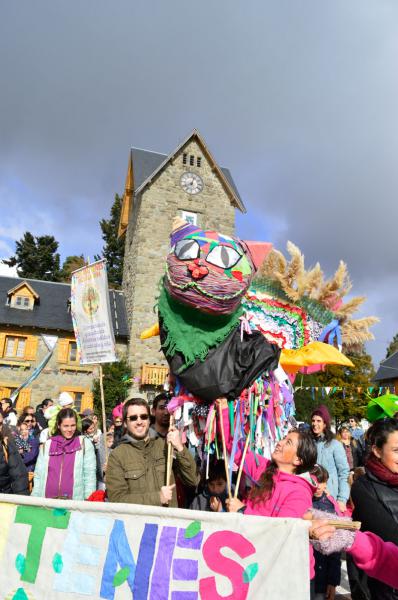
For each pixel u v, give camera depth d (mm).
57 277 40844
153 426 3750
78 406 20453
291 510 2459
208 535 2188
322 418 4586
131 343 20422
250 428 3070
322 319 3932
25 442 6473
